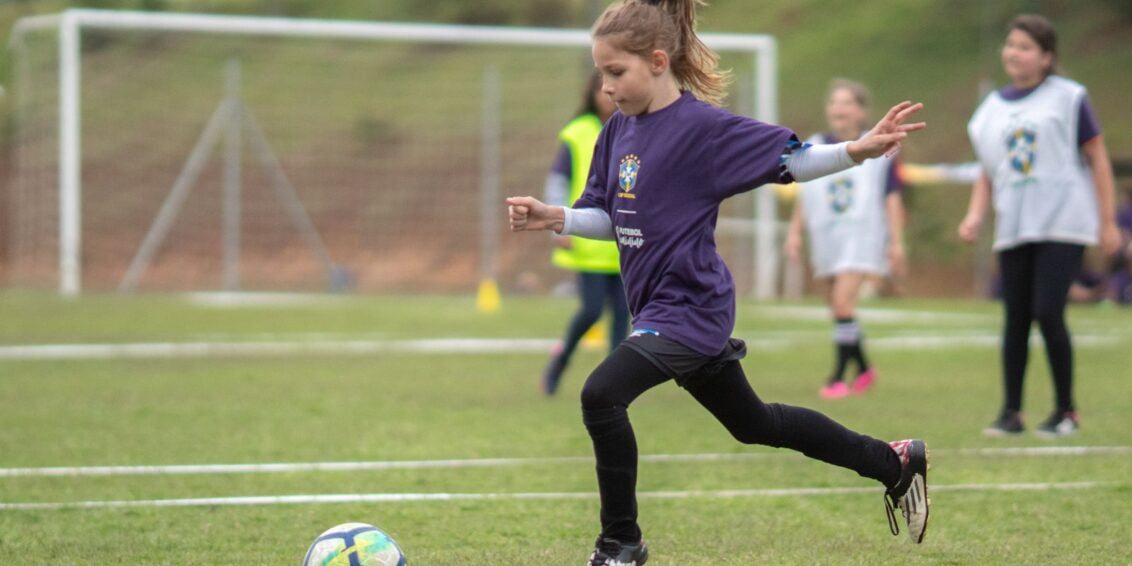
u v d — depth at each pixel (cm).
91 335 3219
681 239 862
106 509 1130
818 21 8062
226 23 4566
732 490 1229
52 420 1711
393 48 7638
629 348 848
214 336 3209
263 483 1259
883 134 812
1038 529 1052
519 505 1160
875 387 2133
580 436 1577
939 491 1215
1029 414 1784
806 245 6247
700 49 910
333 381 2231
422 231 6762
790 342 3039
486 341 3086
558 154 1928
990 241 5775
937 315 4044
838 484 1259
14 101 7812
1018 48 1545
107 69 6881
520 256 6575
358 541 803
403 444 1509
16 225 7219
